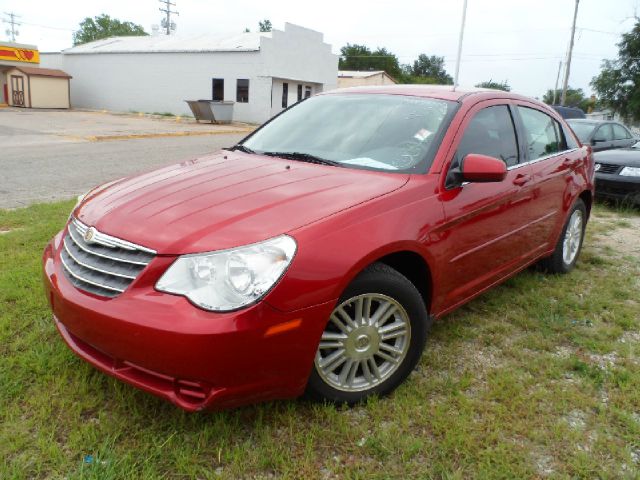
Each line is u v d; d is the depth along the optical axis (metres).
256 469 2.27
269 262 2.21
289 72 29.33
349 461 2.33
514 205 3.57
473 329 3.62
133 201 2.67
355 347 2.61
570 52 39.09
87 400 2.61
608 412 2.74
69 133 17.98
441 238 2.89
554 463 2.37
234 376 2.18
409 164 3.05
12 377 2.78
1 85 33.41
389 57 69.62
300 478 2.23
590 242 5.96
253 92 28.30
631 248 5.76
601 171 7.92
